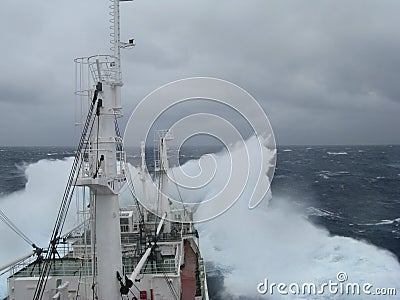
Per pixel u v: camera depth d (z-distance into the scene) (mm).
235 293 32562
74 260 21312
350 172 121562
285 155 199875
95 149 15422
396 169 132125
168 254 25969
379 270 37094
